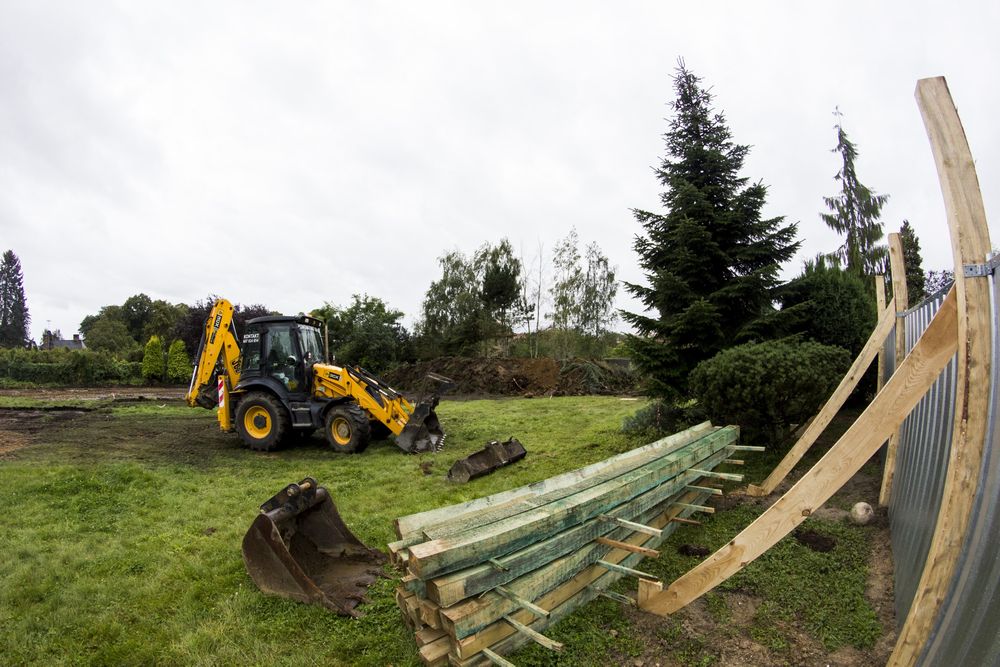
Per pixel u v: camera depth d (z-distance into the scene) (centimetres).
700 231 819
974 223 224
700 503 529
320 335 1002
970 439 221
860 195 1276
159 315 4381
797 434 730
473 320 2689
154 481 648
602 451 810
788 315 769
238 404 940
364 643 313
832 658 297
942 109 232
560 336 2500
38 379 2352
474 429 1072
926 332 268
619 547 338
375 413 880
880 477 576
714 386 648
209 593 372
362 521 517
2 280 6794
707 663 294
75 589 375
